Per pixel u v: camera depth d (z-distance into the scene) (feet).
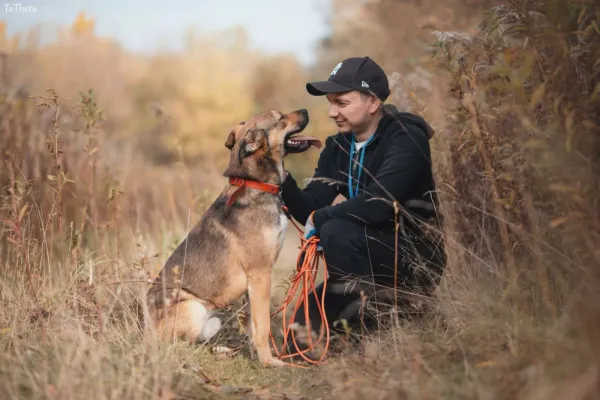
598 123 10.58
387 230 14.08
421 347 11.18
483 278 13.23
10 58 31.71
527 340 9.75
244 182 14.82
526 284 11.59
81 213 19.47
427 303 13.25
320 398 10.77
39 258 15.57
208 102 94.22
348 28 46.14
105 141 28.12
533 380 8.74
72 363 10.61
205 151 87.97
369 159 14.46
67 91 65.00
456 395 9.19
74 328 12.82
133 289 15.60
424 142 13.92
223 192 15.61
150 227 23.91
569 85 10.32
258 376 12.99
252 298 14.47
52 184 16.17
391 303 13.96
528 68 10.18
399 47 29.30
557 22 10.32
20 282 14.37
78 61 71.92
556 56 10.46
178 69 102.12
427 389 9.29
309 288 14.53
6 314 13.57
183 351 13.44
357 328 14.26
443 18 23.07
